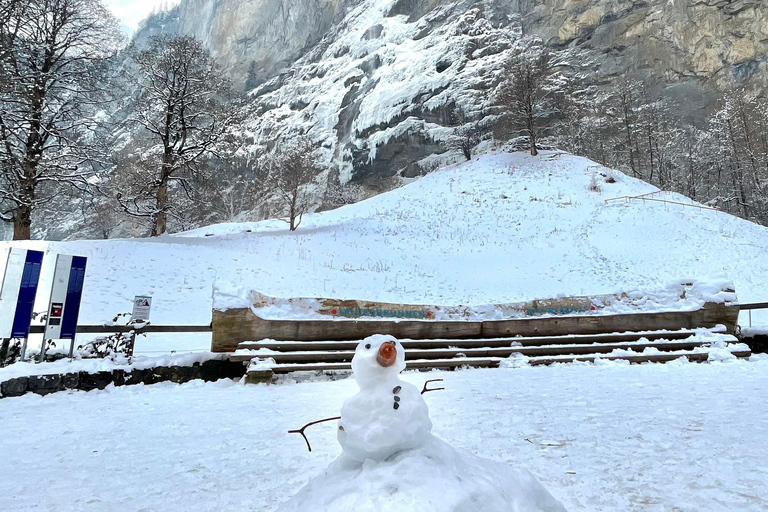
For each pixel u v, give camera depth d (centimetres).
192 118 3103
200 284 1631
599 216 2959
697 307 878
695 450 352
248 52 16212
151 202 3203
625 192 3509
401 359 202
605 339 852
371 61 10331
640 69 8594
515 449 361
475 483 175
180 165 3016
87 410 537
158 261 1784
